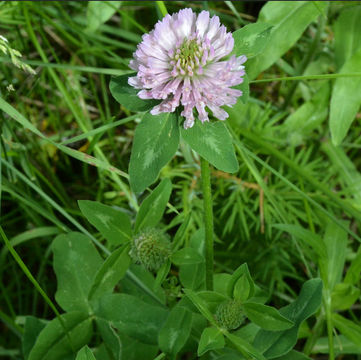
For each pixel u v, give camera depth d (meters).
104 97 0.17
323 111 0.17
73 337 0.12
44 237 0.17
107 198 0.17
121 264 0.11
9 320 0.14
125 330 0.12
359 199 0.17
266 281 0.16
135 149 0.10
